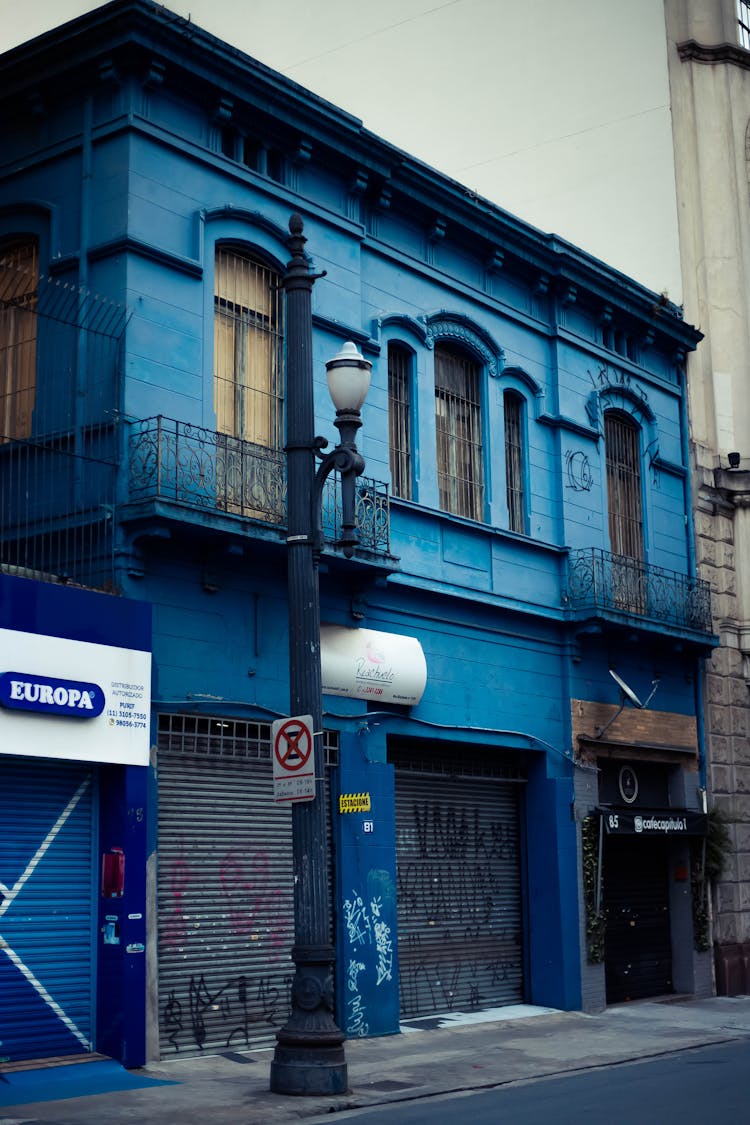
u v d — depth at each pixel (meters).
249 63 16.17
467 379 20.02
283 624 16.00
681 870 22.73
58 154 15.61
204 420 15.39
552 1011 18.97
